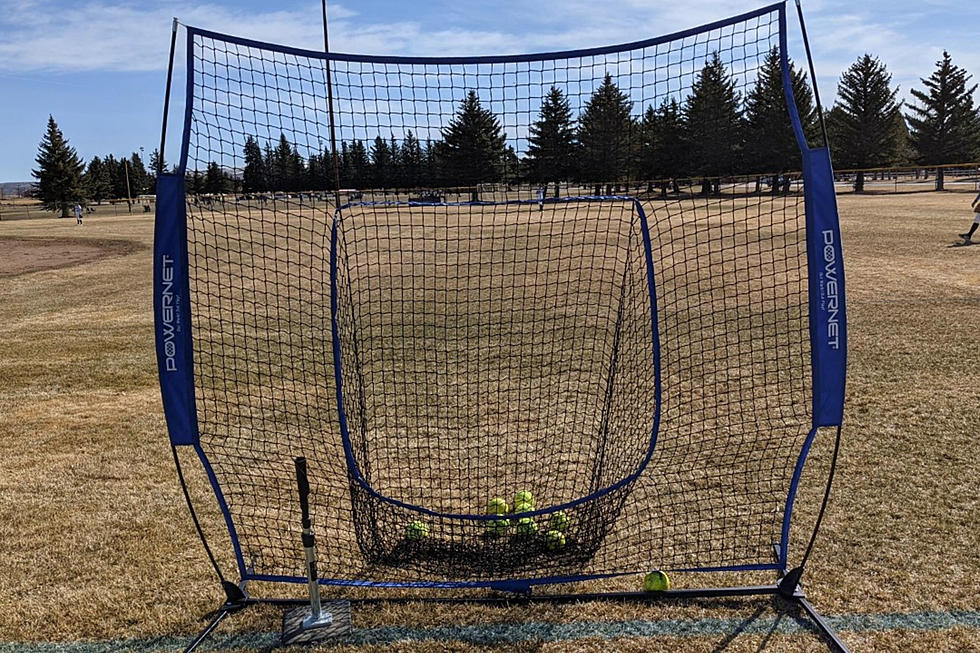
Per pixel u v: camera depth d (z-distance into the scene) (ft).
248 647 11.88
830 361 11.85
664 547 14.51
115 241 88.22
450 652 11.53
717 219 55.77
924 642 11.34
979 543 14.06
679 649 11.44
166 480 18.03
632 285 21.91
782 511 15.62
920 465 17.39
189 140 12.05
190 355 12.25
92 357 30.66
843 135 165.58
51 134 203.51
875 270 44.73
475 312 34.76
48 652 11.82
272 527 15.69
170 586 13.60
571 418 21.59
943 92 173.37
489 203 15.40
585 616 12.39
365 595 13.23
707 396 22.57
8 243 90.74
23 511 16.51
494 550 14.60
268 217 66.95
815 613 12.09
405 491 17.21
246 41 12.67
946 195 121.19
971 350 26.66
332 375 26.76
